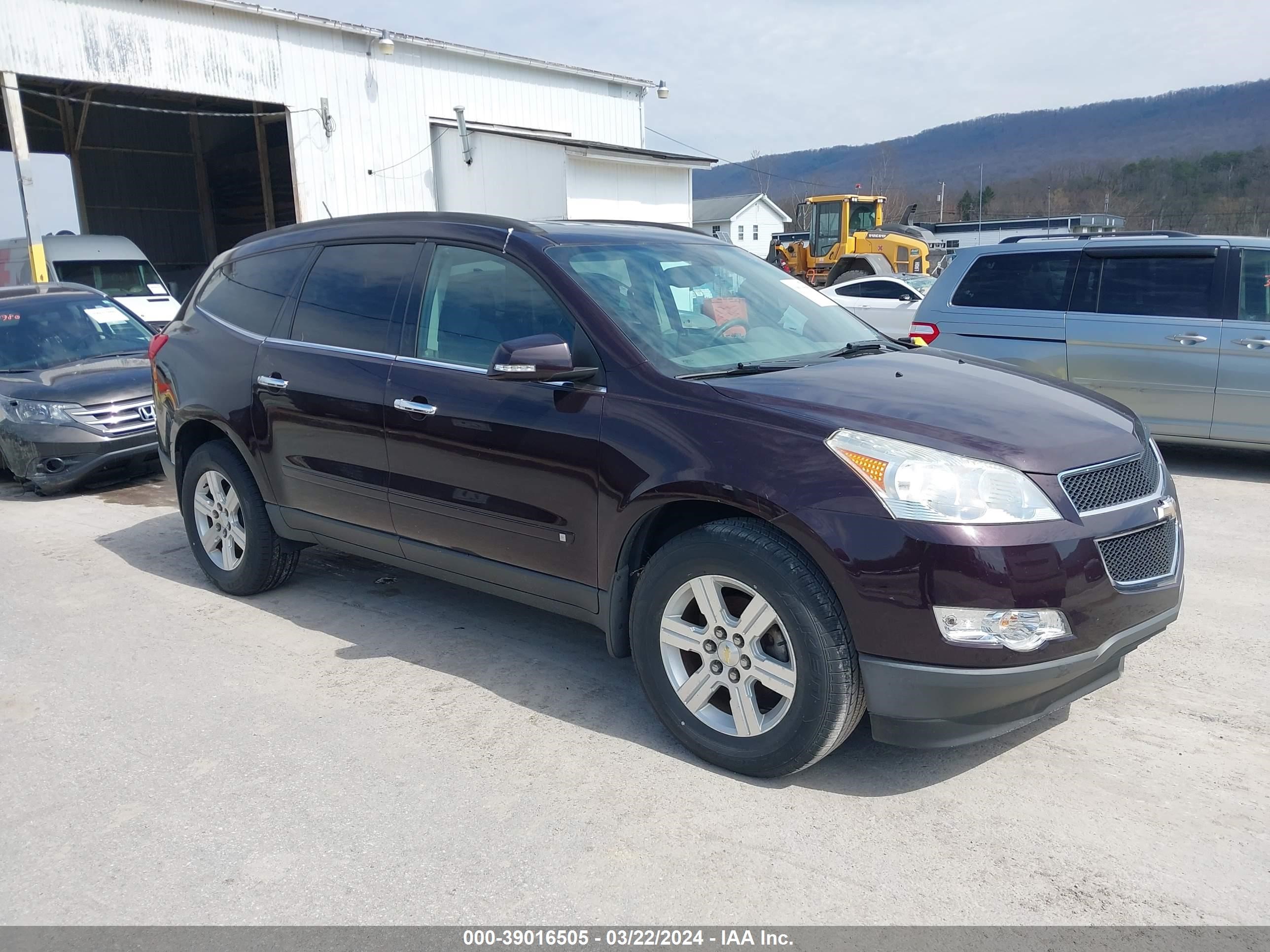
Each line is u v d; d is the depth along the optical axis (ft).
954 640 9.00
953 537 8.94
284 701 12.46
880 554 9.09
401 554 13.79
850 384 10.90
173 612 15.83
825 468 9.47
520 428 11.69
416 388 12.87
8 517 22.65
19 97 51.72
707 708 10.71
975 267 26.91
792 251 90.07
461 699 12.44
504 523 12.16
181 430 16.69
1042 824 9.45
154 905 8.48
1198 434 24.13
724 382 10.78
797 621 9.53
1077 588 9.21
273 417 14.82
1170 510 10.45
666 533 11.37
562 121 81.97
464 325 12.81
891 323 47.01
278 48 62.75
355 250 14.58
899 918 8.11
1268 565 17.16
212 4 58.59
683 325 12.11
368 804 10.00
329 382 13.97
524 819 9.65
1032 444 9.65
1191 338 23.58
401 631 14.84
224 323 16.16
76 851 9.32
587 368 11.32
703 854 9.04
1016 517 9.10
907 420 9.84
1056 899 8.32
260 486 15.44
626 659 13.75
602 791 10.16
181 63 58.03
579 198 68.69
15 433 23.88
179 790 10.36
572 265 12.18
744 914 8.20
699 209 227.40
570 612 12.02
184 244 92.84
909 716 9.35
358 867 8.94
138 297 54.85
